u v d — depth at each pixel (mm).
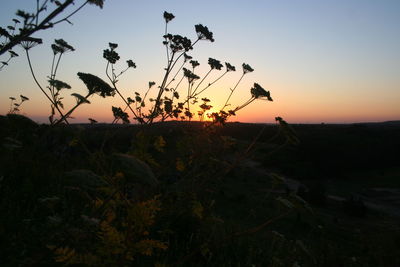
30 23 1363
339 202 41656
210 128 4582
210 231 4906
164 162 3641
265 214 16438
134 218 1971
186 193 3596
